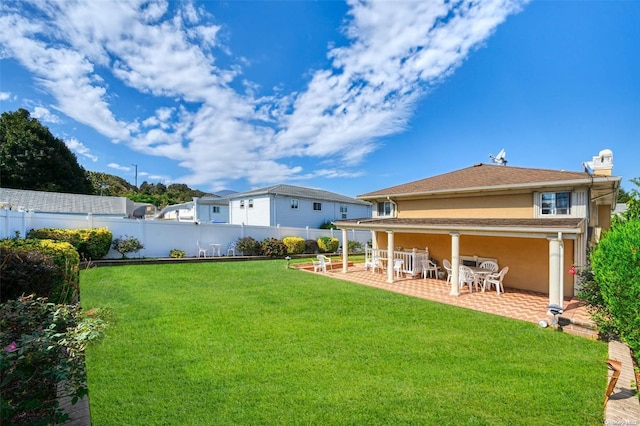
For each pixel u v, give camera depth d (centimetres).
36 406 269
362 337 636
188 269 1488
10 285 483
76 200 2566
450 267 1273
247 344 586
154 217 4594
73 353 312
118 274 1277
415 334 660
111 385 429
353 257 2367
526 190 1176
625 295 464
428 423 363
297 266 1691
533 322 757
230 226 2109
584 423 363
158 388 425
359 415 376
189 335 623
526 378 473
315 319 749
